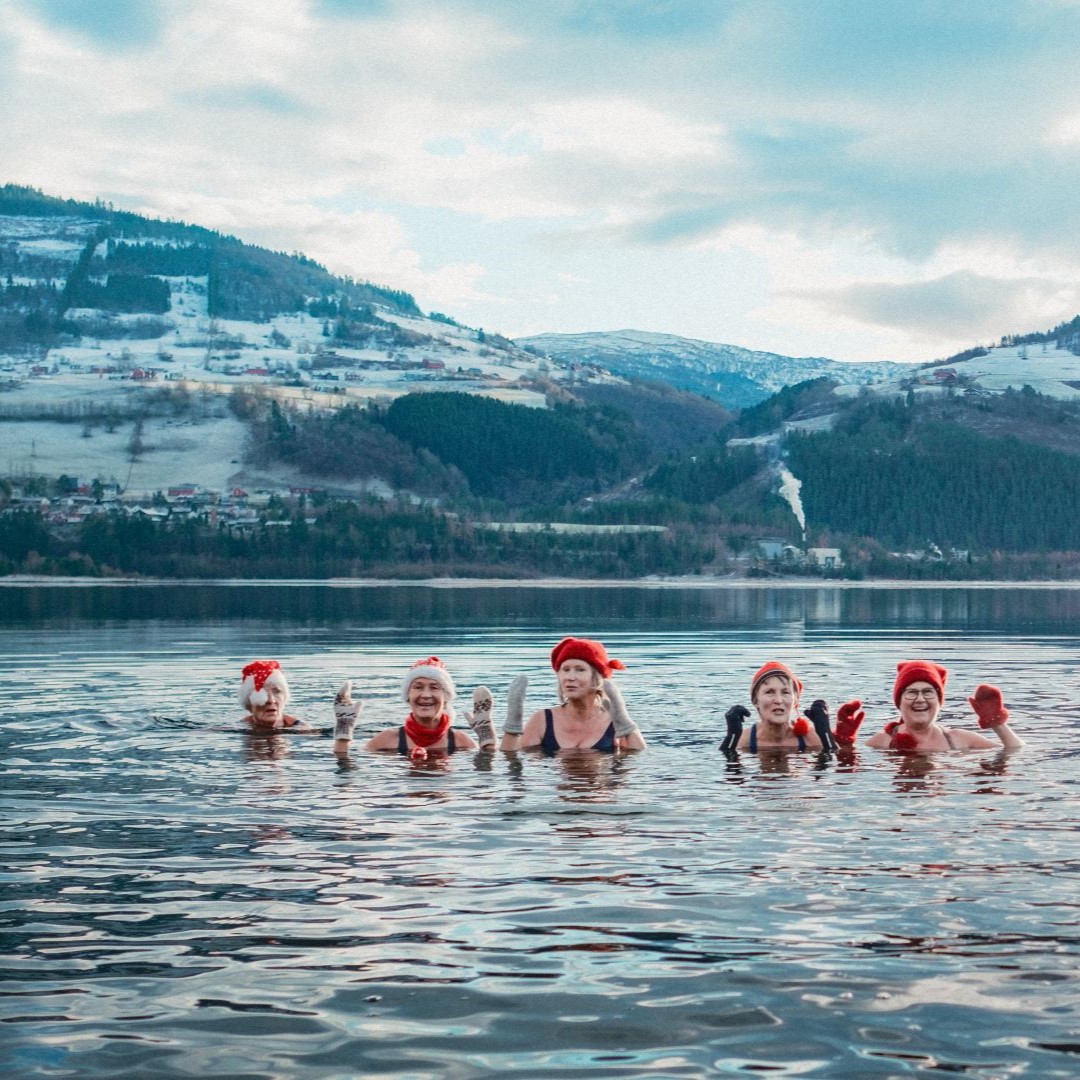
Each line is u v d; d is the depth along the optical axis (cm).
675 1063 500
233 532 17038
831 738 1373
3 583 14300
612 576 17175
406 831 917
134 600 8406
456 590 12538
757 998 563
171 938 650
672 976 591
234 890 743
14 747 1406
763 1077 487
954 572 18325
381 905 709
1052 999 558
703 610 7269
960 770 1229
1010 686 2223
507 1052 511
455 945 637
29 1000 564
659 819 963
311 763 1282
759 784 1138
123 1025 538
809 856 827
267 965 609
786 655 3183
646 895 727
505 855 834
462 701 2012
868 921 672
